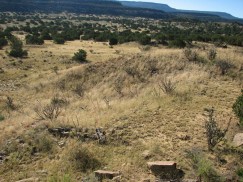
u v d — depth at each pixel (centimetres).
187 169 1059
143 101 1770
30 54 4644
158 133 1341
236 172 1011
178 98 1769
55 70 3450
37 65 4025
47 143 1308
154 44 5172
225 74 2311
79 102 2103
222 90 1933
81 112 1700
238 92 1906
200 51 2825
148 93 2061
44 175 1108
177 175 1027
